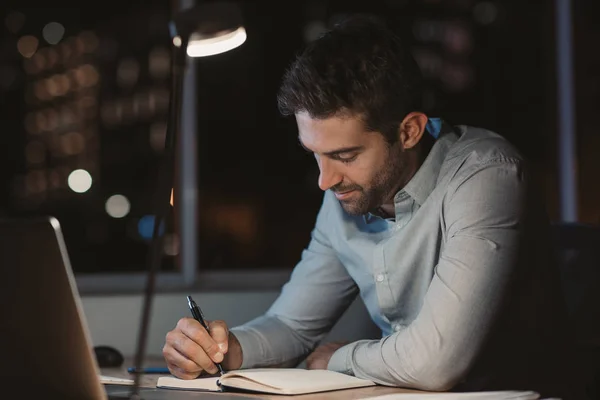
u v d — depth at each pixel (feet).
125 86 10.47
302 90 5.57
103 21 10.44
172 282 10.30
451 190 6.10
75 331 4.40
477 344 5.51
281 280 10.56
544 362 6.27
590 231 7.79
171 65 5.27
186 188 10.38
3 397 4.50
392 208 6.49
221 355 6.12
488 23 11.17
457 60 11.09
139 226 10.48
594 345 7.26
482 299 5.55
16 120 10.32
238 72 10.65
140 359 4.84
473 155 6.16
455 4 11.07
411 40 10.96
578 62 11.20
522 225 5.89
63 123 10.40
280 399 5.13
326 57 5.58
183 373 6.05
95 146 10.44
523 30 11.27
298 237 10.84
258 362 6.67
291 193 10.81
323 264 7.11
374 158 5.79
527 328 6.19
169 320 9.51
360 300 9.69
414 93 5.81
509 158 6.11
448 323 5.49
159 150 10.49
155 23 10.48
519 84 11.26
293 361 6.95
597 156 11.23
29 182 10.34
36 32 10.36
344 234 6.82
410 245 6.40
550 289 6.29
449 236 5.95
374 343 5.92
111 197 10.46
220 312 9.64
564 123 11.26
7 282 4.30
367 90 5.54
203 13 5.23
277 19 10.71
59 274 4.31
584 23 11.22
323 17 10.78
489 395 5.06
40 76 10.38
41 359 4.44
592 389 7.09
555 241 7.85
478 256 5.64
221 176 10.68
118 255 10.46
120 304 9.45
